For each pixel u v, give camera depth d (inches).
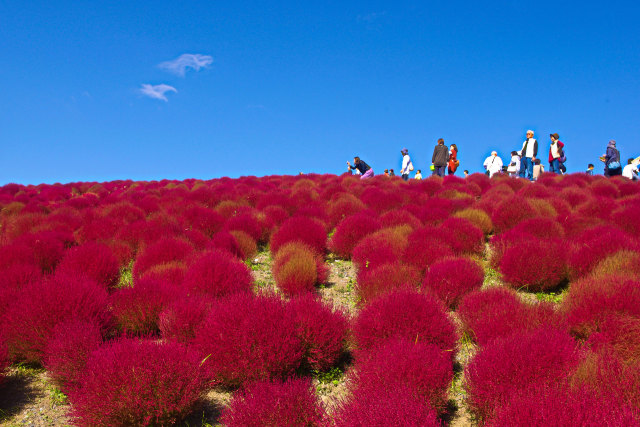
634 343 141.8
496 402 114.7
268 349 145.9
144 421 125.7
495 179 622.8
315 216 398.3
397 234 293.0
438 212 360.8
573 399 95.6
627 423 86.0
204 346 153.0
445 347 158.1
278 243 317.7
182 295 196.9
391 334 157.9
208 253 244.4
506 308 170.7
